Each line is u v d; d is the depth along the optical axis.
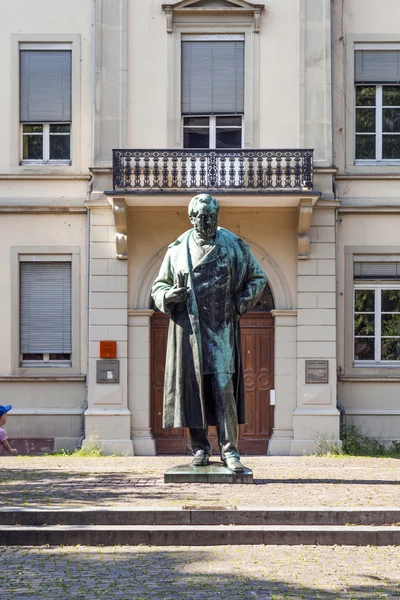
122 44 19.62
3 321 19.94
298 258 19.45
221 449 11.18
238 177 19.00
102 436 19.22
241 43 19.89
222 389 10.95
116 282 19.47
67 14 20.28
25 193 20.03
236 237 11.20
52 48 20.28
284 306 19.55
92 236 19.53
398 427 19.75
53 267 20.08
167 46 19.72
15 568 7.91
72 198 19.95
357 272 20.06
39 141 20.33
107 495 9.91
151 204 19.23
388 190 20.02
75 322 19.92
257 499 9.58
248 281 11.16
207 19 19.80
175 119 19.70
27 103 20.31
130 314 19.45
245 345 19.83
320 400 19.30
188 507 9.03
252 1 19.66
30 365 19.98
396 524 8.90
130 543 8.65
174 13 19.77
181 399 10.95
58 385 19.81
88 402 19.31
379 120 20.36
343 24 20.27
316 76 19.61
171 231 19.58
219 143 19.92
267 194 18.72
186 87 19.91
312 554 8.34
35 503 9.41
